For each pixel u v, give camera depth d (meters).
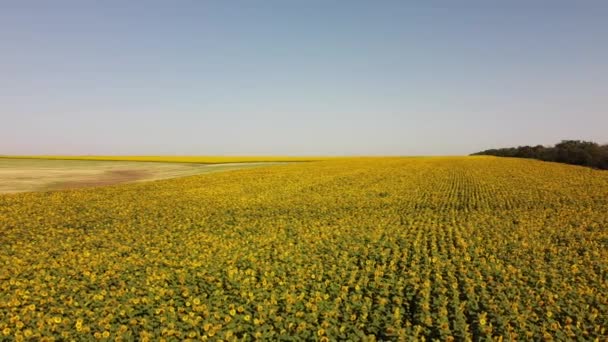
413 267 14.80
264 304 11.34
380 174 55.56
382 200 33.44
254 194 37.16
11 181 49.38
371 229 22.19
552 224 23.36
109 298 12.09
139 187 42.06
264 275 14.06
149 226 23.31
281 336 9.52
